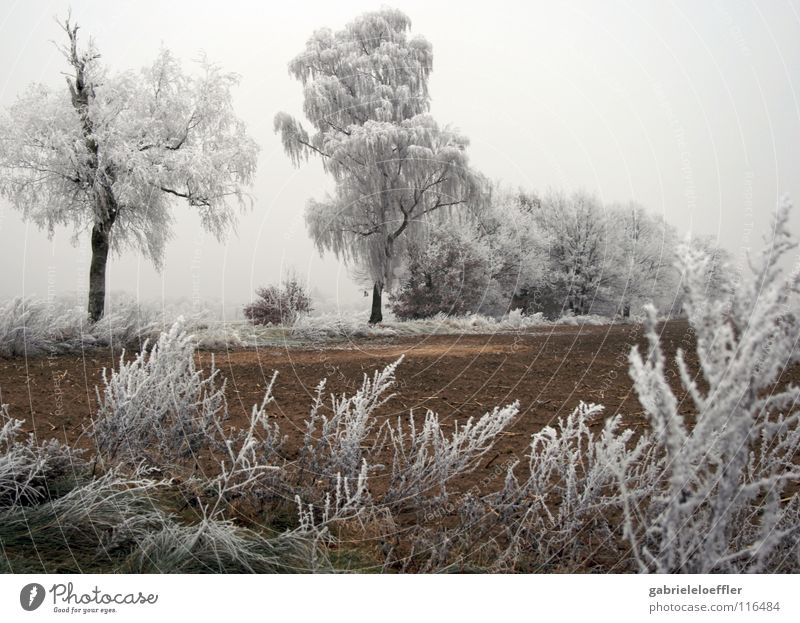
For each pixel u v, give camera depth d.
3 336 8.49
